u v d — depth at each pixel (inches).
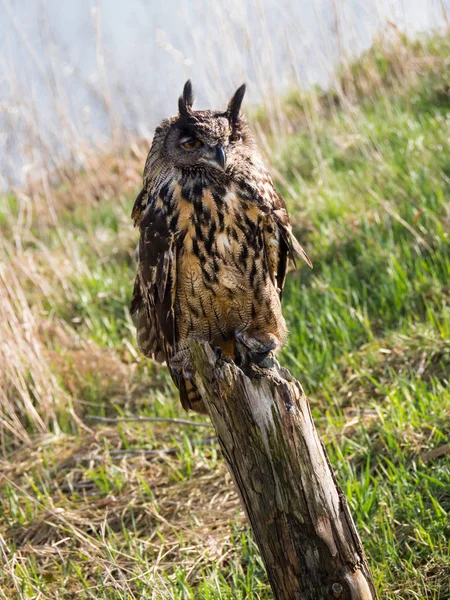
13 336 465.4
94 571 343.3
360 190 553.6
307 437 221.0
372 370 412.2
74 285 566.3
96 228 645.9
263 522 227.0
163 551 343.3
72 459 426.0
